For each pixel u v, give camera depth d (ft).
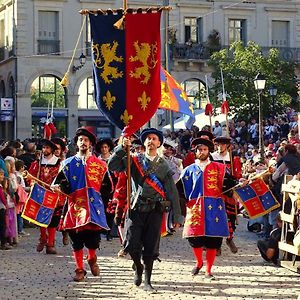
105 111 48.34
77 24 215.10
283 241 58.18
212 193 53.72
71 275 55.11
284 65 168.55
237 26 226.17
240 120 160.45
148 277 49.44
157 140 49.08
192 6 221.05
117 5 217.97
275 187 69.97
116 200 56.54
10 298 47.52
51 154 67.51
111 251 67.00
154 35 48.06
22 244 72.95
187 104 85.81
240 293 48.80
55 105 213.66
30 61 211.82
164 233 53.01
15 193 71.56
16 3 211.20
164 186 49.14
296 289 50.26
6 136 218.38
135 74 48.08
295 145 70.95
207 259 53.83
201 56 218.18
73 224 51.88
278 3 228.63
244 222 90.99
